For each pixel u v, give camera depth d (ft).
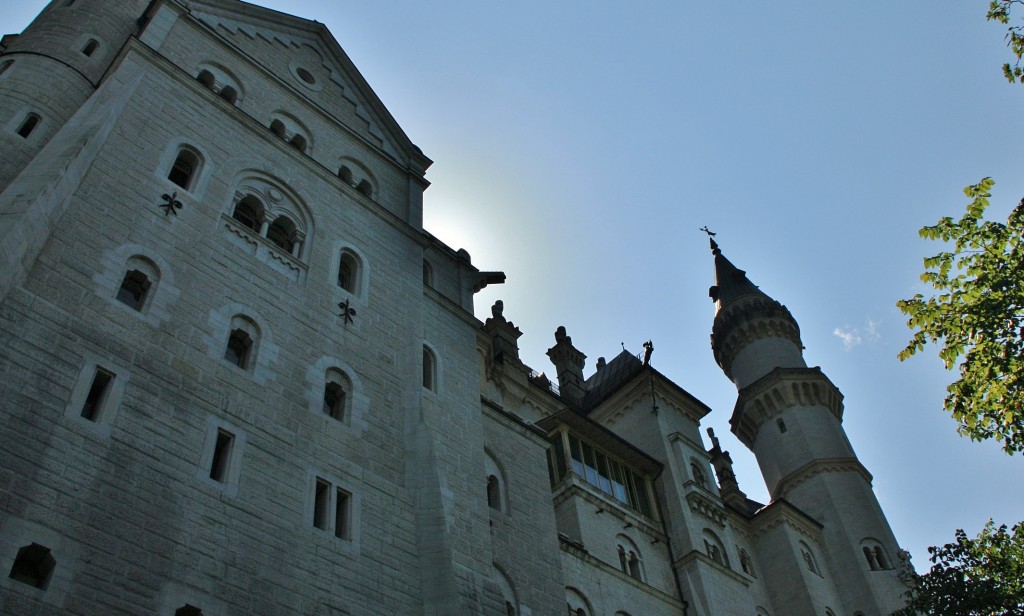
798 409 199.11
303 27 126.31
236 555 65.62
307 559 70.33
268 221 94.79
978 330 86.69
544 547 100.89
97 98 87.81
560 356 182.50
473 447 96.63
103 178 79.41
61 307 67.92
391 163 121.80
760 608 148.66
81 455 61.46
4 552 53.88
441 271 120.57
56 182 72.23
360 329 94.07
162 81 94.58
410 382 94.48
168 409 69.36
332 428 82.02
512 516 100.94
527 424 113.50
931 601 115.34
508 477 104.83
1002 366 84.53
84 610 55.26
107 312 70.95
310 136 112.06
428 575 78.38
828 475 183.73
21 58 105.40
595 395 173.06
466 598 78.69
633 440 157.17
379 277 102.53
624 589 119.65
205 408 72.23
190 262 81.46
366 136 122.72
